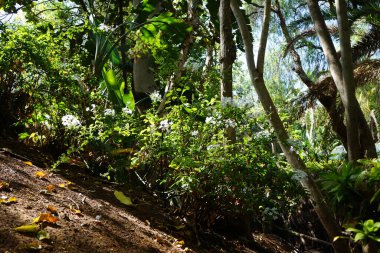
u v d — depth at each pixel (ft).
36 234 7.79
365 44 29.30
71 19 24.38
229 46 18.01
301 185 14.15
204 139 13.25
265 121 14.42
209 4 26.84
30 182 10.96
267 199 12.69
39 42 16.52
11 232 7.49
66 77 16.39
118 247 8.96
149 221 12.57
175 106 13.75
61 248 7.72
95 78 19.07
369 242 12.49
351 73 15.48
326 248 23.81
